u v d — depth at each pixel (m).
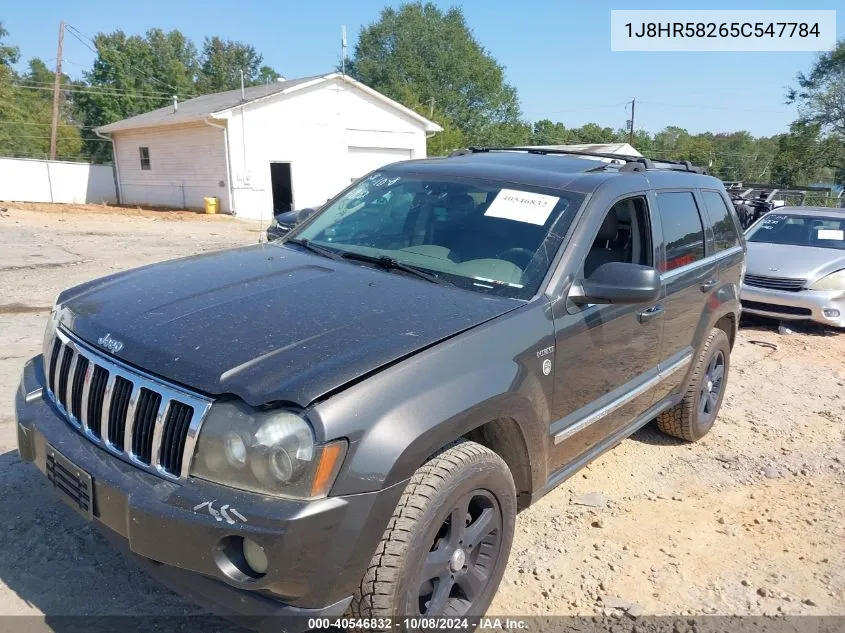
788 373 7.26
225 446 2.15
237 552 2.14
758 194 13.70
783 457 5.04
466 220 3.55
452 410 2.41
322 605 2.18
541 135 79.06
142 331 2.54
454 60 54.66
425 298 2.91
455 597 2.78
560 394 3.14
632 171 4.09
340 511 2.12
